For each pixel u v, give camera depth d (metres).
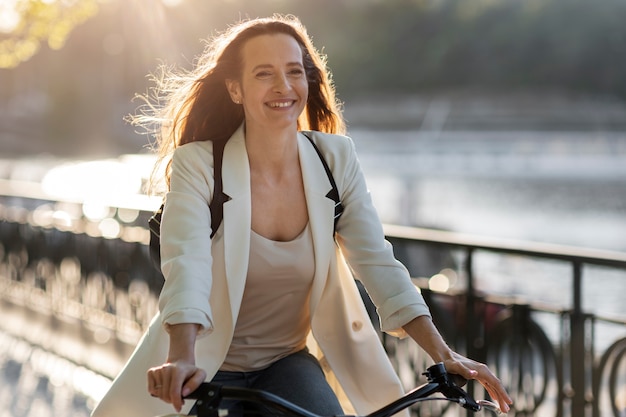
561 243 20.81
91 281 10.29
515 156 46.09
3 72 74.12
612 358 5.28
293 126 3.26
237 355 3.31
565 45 63.53
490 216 25.33
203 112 3.38
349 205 3.34
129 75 56.47
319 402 3.08
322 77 3.50
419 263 10.74
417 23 66.44
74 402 7.62
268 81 3.15
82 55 59.84
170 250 3.04
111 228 9.86
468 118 60.91
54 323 10.59
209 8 26.52
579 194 30.86
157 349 3.24
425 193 30.75
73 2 12.59
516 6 64.62
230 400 3.13
